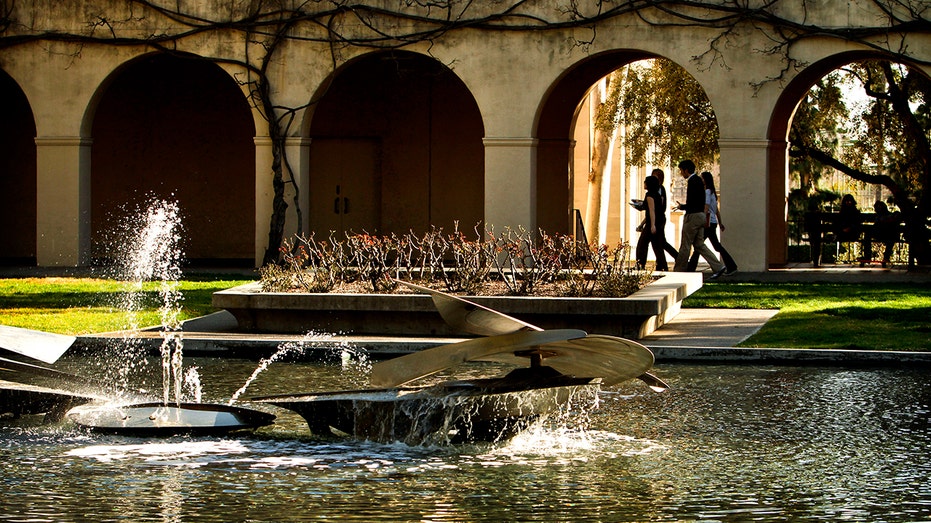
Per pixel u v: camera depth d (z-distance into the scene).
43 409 9.57
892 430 9.25
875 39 21.55
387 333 14.43
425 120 28.52
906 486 7.60
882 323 14.95
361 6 23.64
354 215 28.83
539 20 22.98
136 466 7.93
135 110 28.53
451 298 8.48
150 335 13.91
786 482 7.69
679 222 42.94
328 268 15.78
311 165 28.89
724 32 22.23
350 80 28.70
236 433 9.02
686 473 7.92
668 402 10.38
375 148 28.72
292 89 24.11
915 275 22.70
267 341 13.26
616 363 8.56
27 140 28.41
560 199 26.67
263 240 24.48
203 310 16.75
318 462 8.11
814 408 10.11
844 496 7.35
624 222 38.38
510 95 23.23
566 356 8.77
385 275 15.38
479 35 23.30
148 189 28.58
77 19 24.58
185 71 28.41
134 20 24.41
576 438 8.96
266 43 24.06
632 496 7.32
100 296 18.70
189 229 28.64
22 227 28.56
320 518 6.75
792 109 25.12
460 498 7.22
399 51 26.12
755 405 10.25
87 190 24.95
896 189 29.78
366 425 8.80
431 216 28.61
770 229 26.02
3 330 9.89
